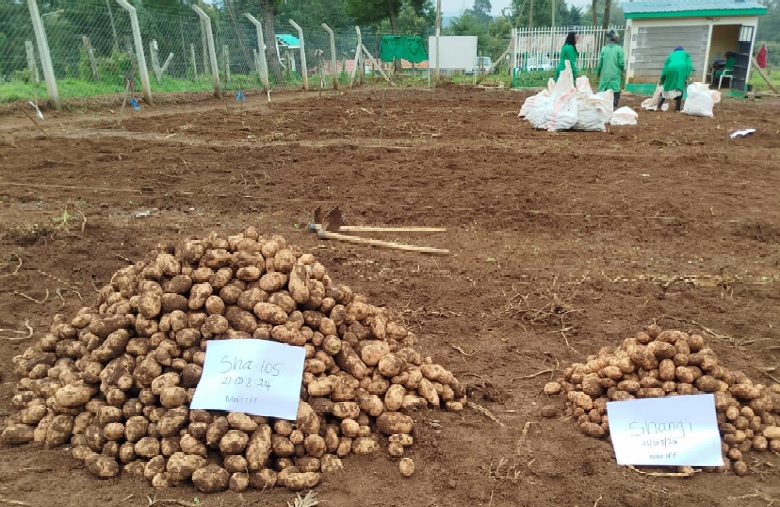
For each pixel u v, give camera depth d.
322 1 60.25
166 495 2.86
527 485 2.99
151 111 15.69
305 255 3.71
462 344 4.52
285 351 3.21
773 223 7.19
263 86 22.39
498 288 5.46
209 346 3.20
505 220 7.32
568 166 9.96
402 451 3.16
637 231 6.98
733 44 25.78
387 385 3.36
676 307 5.10
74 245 6.26
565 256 6.23
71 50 19.55
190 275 3.35
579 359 4.34
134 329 3.35
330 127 13.55
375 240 6.54
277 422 3.04
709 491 3.00
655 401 3.28
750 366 4.19
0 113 13.28
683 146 11.70
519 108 17.41
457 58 27.34
